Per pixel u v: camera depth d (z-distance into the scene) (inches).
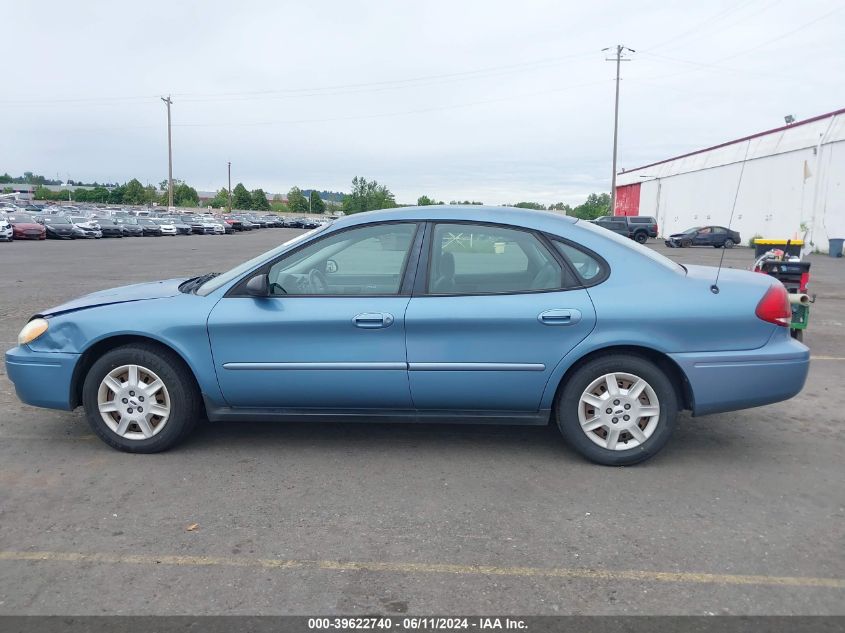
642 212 2485.2
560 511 144.4
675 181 2140.7
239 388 169.0
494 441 186.4
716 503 148.6
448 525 138.2
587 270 165.6
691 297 162.2
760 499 150.8
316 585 116.6
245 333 166.1
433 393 165.9
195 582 117.4
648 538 133.0
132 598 112.7
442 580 118.3
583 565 123.1
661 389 163.3
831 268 857.5
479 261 167.8
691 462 172.2
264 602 111.8
